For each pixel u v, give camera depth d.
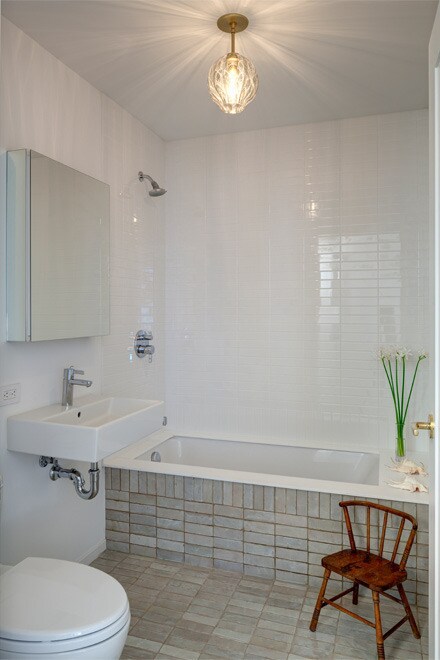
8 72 2.06
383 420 3.13
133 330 3.14
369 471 3.00
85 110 2.61
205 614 2.18
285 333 3.33
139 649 1.95
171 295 3.60
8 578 1.61
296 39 2.22
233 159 3.43
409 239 3.07
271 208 3.35
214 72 1.93
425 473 2.62
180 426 3.60
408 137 3.06
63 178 2.28
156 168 3.44
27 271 2.04
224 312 3.47
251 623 2.12
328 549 2.38
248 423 3.43
